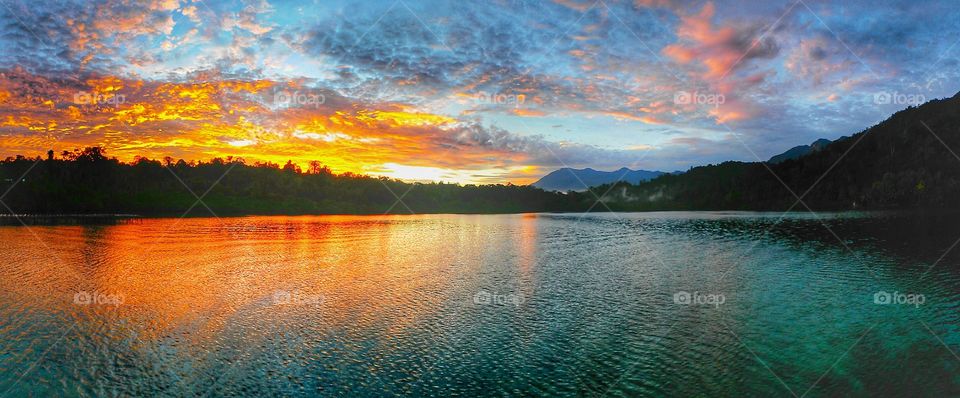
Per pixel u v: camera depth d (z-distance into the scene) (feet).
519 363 71.10
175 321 91.30
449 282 128.57
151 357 73.51
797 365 70.18
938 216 374.43
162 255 181.37
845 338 80.89
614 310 98.94
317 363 71.00
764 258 171.53
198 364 70.74
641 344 78.74
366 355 74.08
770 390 62.39
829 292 114.01
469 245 222.07
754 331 84.89
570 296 111.65
